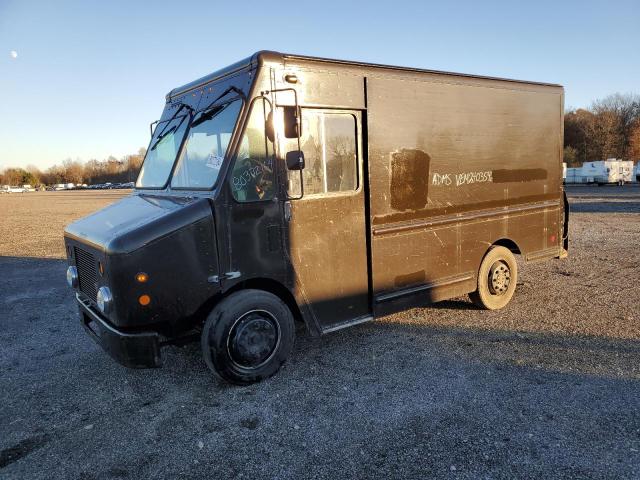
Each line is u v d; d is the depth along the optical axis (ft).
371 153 16.06
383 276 16.76
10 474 10.42
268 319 14.24
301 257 14.83
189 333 14.49
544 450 10.52
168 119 17.33
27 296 26.61
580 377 14.05
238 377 13.84
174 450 11.09
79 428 12.26
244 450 10.97
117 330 12.81
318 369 15.23
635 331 17.76
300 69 14.43
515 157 20.88
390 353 16.38
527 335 17.72
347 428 11.73
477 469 9.94
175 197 14.85
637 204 73.41
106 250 12.41
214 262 13.34
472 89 18.99
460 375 14.47
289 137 13.87
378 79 16.14
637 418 11.71
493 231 20.35
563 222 23.70
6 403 13.76
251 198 13.78
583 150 213.87
